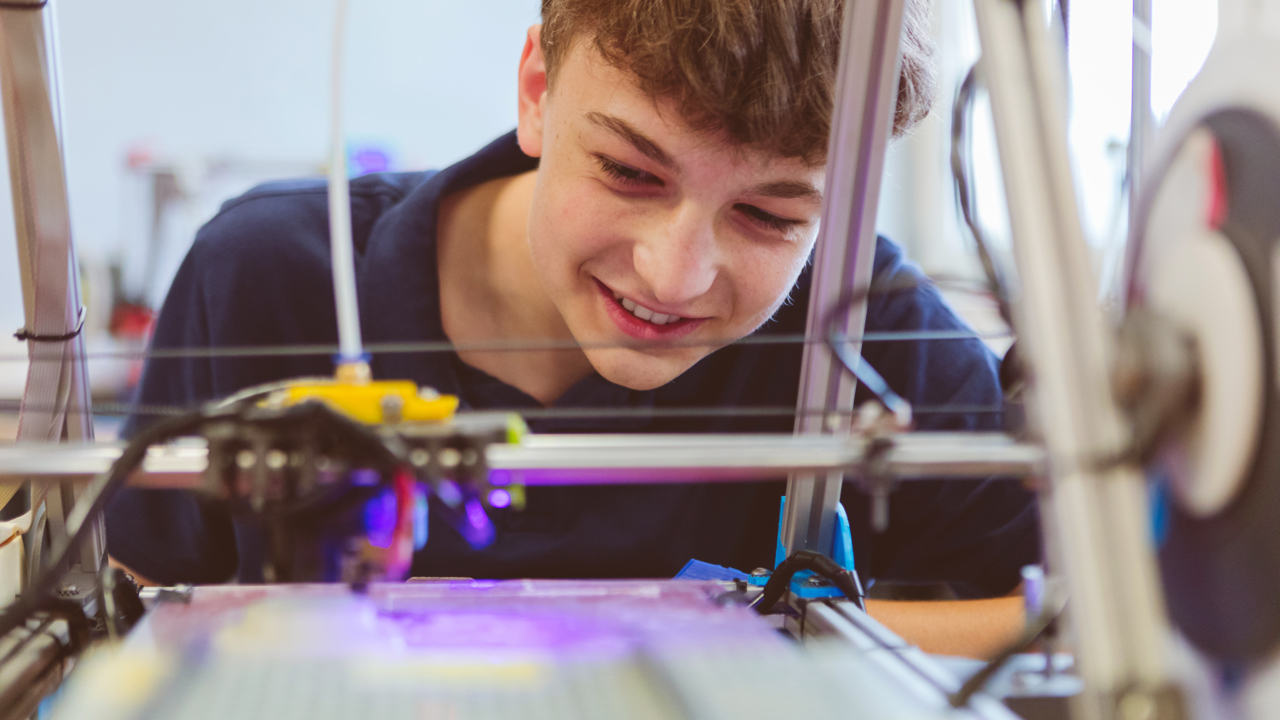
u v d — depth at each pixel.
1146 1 0.71
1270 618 0.39
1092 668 0.35
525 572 1.01
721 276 0.81
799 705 0.40
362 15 2.51
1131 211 0.55
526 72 0.90
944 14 1.48
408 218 1.03
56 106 0.60
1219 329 0.41
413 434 0.43
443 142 2.60
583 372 1.03
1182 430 0.44
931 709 0.41
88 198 2.34
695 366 1.02
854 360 0.65
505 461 0.47
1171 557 0.47
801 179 0.74
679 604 0.54
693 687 0.41
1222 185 0.42
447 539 0.98
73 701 0.38
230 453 0.41
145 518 1.05
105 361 1.61
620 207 0.77
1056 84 0.39
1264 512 0.39
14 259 2.14
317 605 0.50
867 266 0.64
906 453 0.49
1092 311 0.38
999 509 1.05
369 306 1.04
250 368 1.09
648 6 0.67
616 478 0.49
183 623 0.48
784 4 0.67
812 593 0.61
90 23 2.38
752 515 1.05
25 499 0.77
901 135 0.82
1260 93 0.41
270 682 0.40
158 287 2.28
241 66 2.46
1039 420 0.38
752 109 0.68
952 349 1.10
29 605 0.42
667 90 0.68
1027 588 0.55
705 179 0.73
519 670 0.42
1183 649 0.47
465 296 1.03
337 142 0.57
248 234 1.11
